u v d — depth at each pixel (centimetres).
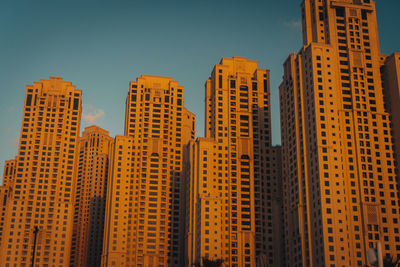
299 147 19538
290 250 19125
